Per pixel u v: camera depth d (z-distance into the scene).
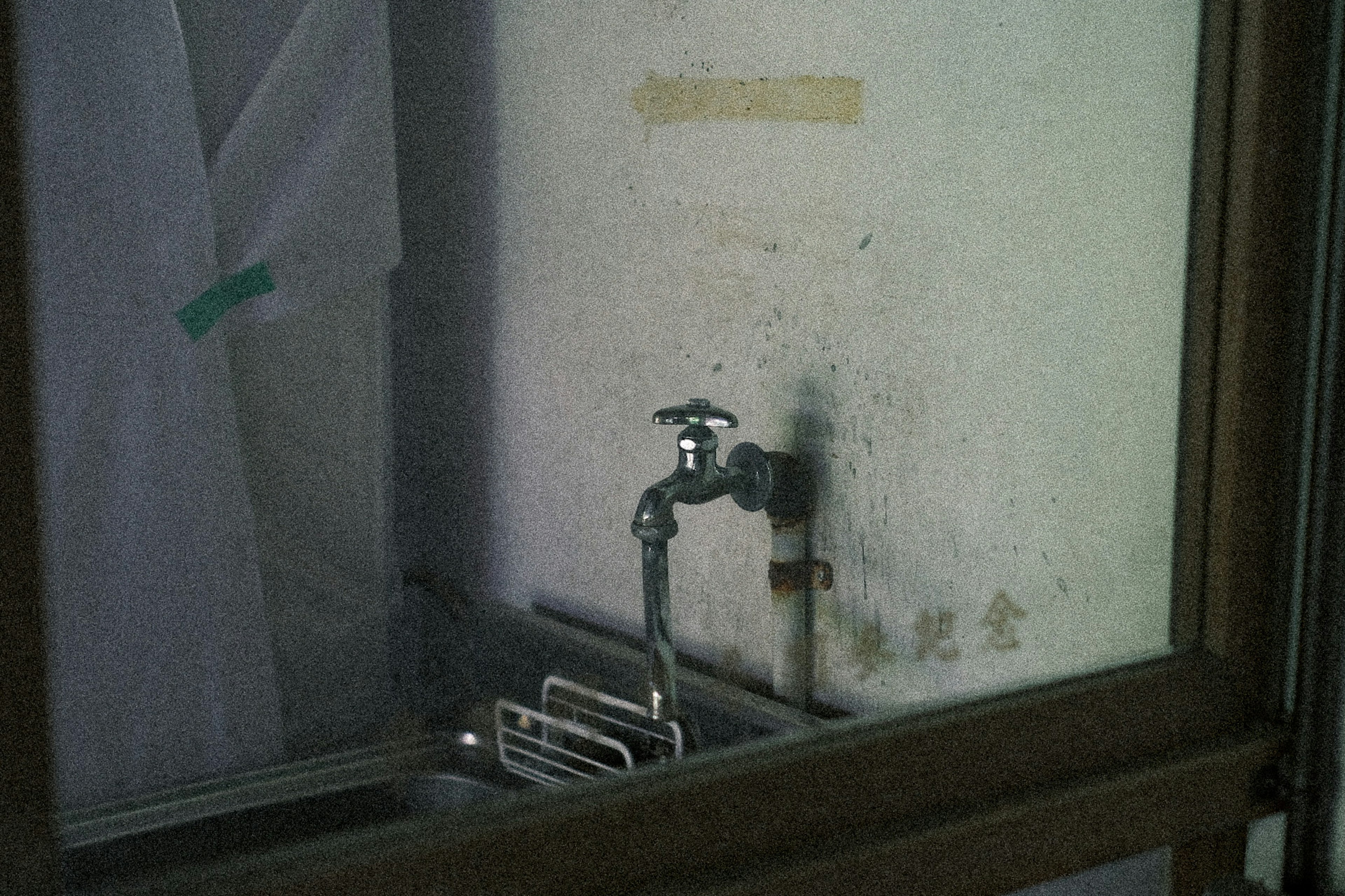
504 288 2.00
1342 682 0.95
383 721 2.15
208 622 1.92
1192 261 0.95
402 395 2.30
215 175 1.90
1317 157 0.92
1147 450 1.10
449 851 0.67
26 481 0.55
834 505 1.46
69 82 1.73
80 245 1.76
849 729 0.83
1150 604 1.11
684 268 1.64
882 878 0.80
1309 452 0.95
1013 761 0.88
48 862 0.57
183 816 1.35
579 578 1.91
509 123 1.94
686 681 1.59
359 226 2.04
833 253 1.42
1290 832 0.99
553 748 1.44
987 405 1.26
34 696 0.56
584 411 1.85
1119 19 1.10
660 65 1.63
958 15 1.25
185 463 1.88
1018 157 1.21
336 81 1.99
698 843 0.76
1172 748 0.95
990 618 1.29
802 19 1.42
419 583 2.23
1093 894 0.97
